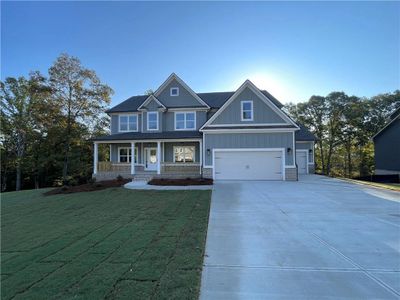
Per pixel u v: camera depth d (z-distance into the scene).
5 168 32.78
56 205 12.48
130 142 21.64
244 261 5.15
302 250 5.70
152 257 5.32
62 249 6.14
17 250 6.43
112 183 18.02
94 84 29.73
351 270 4.73
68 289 4.17
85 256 5.55
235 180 18.58
